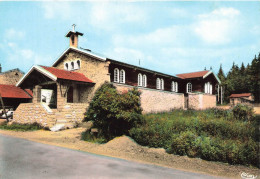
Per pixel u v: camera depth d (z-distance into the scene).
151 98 22.80
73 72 20.08
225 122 10.87
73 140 11.62
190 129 10.47
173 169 6.77
